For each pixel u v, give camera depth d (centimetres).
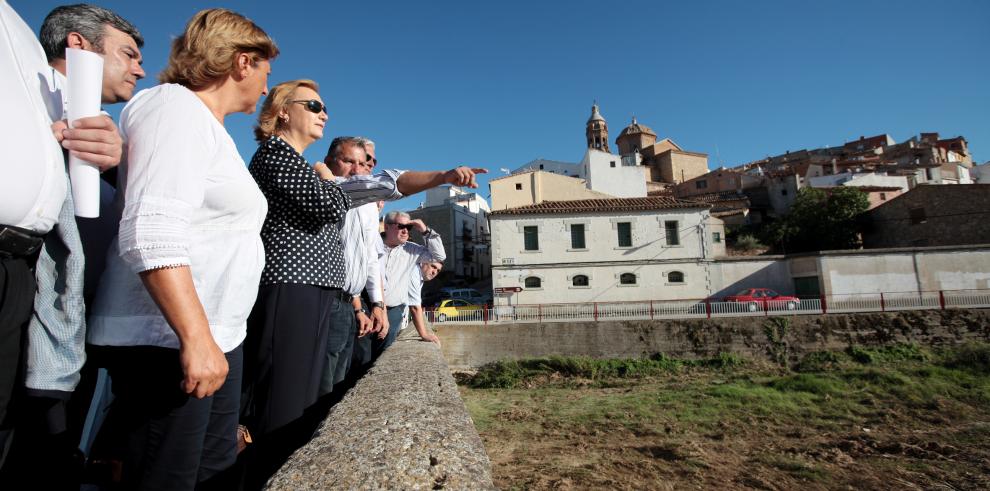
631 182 3991
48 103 127
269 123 246
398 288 479
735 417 1291
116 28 179
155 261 118
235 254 153
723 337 1970
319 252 223
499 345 2009
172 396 142
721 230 3447
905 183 4088
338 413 163
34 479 126
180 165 128
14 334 110
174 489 141
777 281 2520
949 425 1200
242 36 162
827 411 1342
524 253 2584
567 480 858
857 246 3244
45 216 113
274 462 200
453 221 4453
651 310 2078
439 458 123
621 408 1406
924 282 2327
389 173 269
